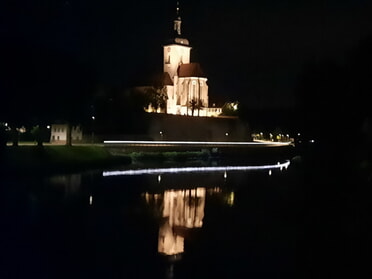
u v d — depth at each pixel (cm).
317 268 2816
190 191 6306
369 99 5362
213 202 5319
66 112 9350
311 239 3447
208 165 11656
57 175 7912
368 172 5203
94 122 14225
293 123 6488
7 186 6262
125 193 5950
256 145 17638
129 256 3058
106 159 10581
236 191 6334
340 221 3894
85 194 5731
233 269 2816
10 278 2638
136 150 13250
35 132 12081
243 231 3769
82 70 9656
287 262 2908
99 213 4506
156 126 17750
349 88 5522
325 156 5947
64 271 2761
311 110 6006
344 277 2628
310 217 4191
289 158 15162
